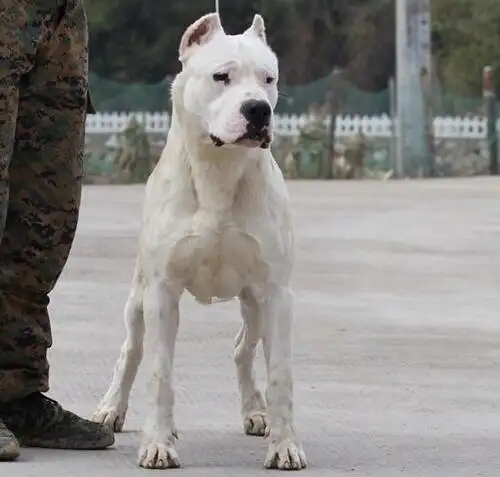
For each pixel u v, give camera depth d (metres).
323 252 19.77
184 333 13.13
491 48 62.28
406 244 20.88
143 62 55.66
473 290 16.27
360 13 59.59
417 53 42.84
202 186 7.95
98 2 55.09
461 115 53.88
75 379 10.80
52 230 8.30
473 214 26.14
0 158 7.91
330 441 8.77
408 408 9.88
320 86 53.69
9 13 7.84
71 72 8.19
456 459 8.27
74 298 15.38
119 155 43.75
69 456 8.26
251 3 57.09
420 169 43.22
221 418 9.50
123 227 23.27
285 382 8.08
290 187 35.69
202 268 8.12
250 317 8.87
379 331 13.38
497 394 10.44
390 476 7.80
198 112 7.92
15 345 8.37
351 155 45.47
